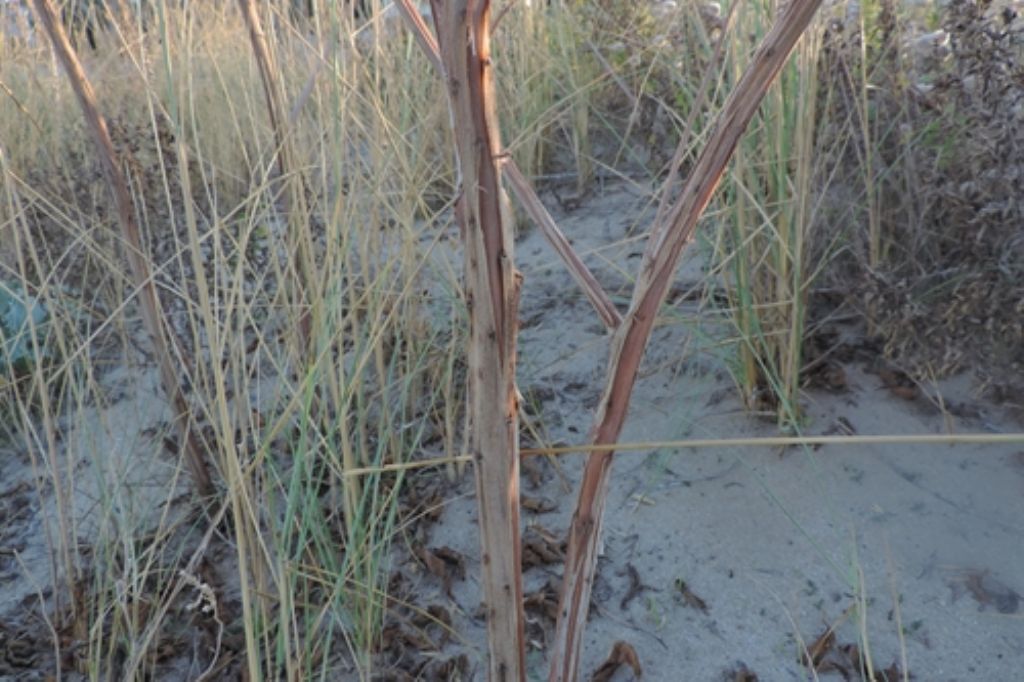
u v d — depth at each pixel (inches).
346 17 44.3
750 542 40.9
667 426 46.4
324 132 41.6
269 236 40.4
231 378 50.1
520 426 47.6
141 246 41.9
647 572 40.4
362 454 43.3
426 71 55.4
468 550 42.5
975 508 40.8
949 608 37.5
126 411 53.4
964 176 45.1
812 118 41.4
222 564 43.5
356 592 37.6
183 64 35.4
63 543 41.3
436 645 38.5
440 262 54.5
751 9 44.1
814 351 48.0
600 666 37.1
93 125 40.5
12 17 69.7
